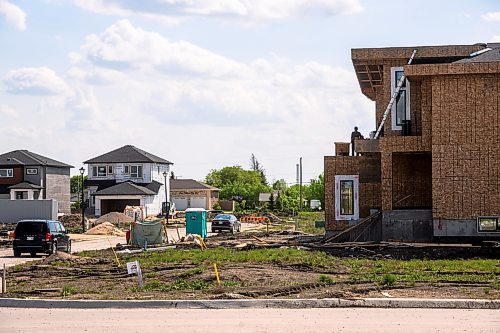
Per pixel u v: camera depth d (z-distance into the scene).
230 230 63.78
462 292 18.36
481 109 33.19
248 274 22.95
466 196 33.22
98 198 90.62
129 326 14.26
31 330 13.98
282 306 16.75
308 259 27.52
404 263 26.16
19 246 36.09
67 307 17.12
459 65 33.09
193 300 17.02
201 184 119.38
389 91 37.28
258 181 155.50
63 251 37.59
